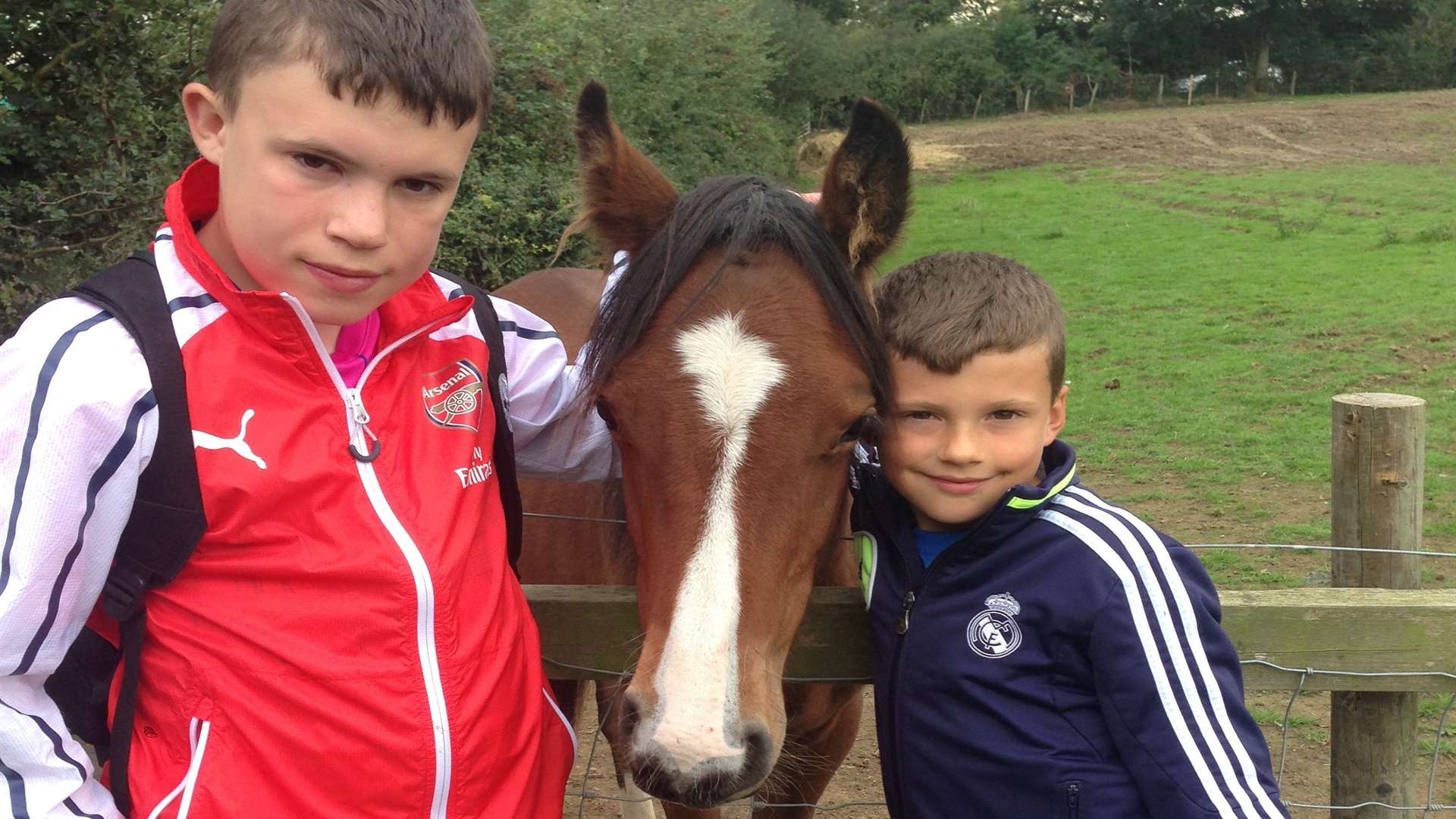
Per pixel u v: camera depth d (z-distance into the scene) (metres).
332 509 1.32
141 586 1.27
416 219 1.32
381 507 1.34
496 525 1.51
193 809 1.25
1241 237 15.04
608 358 1.68
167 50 6.60
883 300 1.68
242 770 1.28
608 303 1.79
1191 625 1.44
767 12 23.20
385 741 1.31
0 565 1.15
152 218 6.23
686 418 1.57
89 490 1.20
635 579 1.93
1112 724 1.45
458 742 1.35
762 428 1.56
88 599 1.25
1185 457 6.91
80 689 1.35
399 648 1.32
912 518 1.67
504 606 1.48
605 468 1.94
